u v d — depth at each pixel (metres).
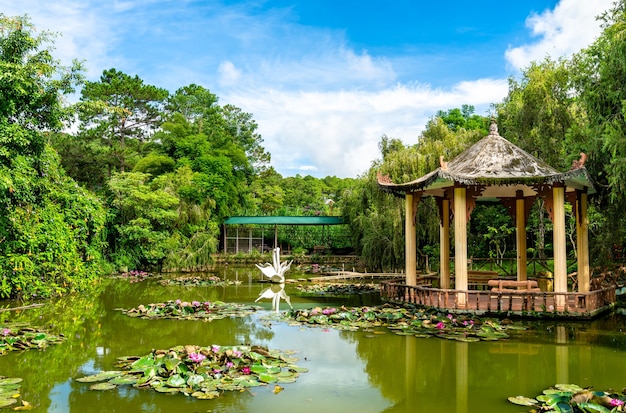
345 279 22.73
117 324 10.92
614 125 12.54
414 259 13.70
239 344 8.87
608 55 12.69
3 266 13.91
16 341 8.64
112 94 44.75
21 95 13.13
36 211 15.26
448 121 45.84
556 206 11.59
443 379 6.84
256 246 39.34
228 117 53.81
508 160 12.55
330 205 53.47
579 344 8.76
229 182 37.72
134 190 26.06
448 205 14.76
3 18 13.12
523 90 20.94
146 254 26.23
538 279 14.06
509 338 9.24
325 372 7.12
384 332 9.88
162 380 6.37
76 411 5.45
